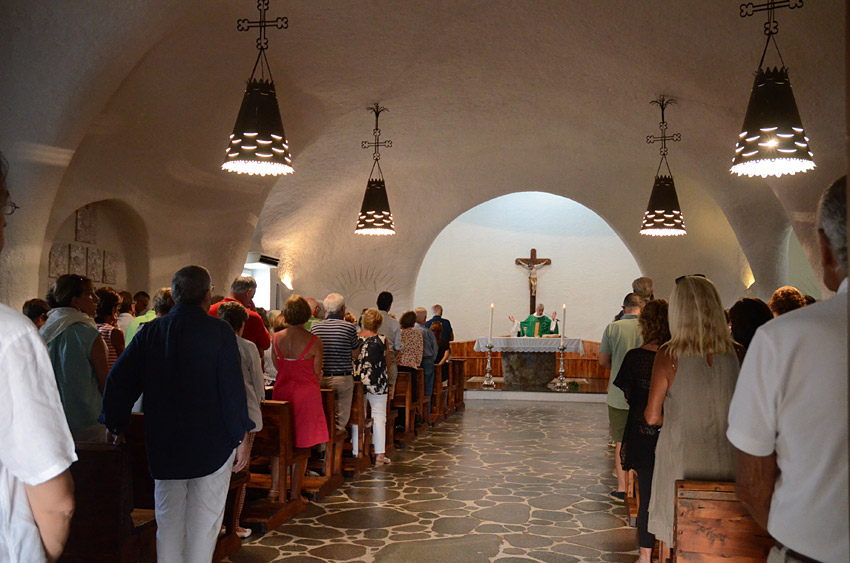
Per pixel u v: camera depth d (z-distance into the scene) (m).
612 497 6.92
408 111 10.80
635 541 5.46
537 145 13.13
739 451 1.86
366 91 9.68
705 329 3.65
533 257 21.56
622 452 4.50
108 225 8.53
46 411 1.67
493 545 5.34
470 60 9.01
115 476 3.79
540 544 5.37
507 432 11.26
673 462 3.65
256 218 10.65
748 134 5.32
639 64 8.42
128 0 5.63
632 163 13.52
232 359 3.74
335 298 7.62
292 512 6.12
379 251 15.84
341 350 7.51
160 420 3.65
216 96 7.94
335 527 5.79
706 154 10.53
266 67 8.08
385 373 8.55
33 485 1.64
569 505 6.59
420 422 11.09
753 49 7.11
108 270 8.52
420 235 15.67
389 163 13.52
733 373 3.64
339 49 8.27
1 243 1.77
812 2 6.18
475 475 7.93
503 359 17.53
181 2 6.03
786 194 8.23
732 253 14.63
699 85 8.33
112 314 5.80
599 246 21.48
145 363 3.70
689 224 14.52
